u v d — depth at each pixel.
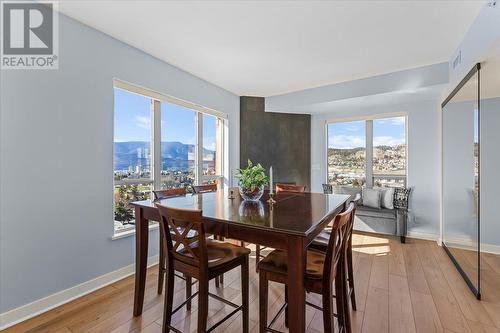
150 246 2.89
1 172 1.77
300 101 4.30
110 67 2.47
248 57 2.99
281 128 4.80
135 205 1.96
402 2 1.96
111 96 2.48
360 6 2.01
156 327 1.78
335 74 3.54
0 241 1.77
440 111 3.58
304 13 2.11
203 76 3.63
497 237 2.70
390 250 3.37
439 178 3.71
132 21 2.22
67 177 2.13
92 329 1.76
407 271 2.71
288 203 2.02
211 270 1.46
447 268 2.78
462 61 2.53
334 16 2.15
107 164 2.44
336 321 1.89
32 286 1.92
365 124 4.52
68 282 2.13
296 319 1.24
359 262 2.96
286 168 4.82
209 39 2.55
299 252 1.24
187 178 3.60
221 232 1.52
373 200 4.00
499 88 2.53
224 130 4.34
